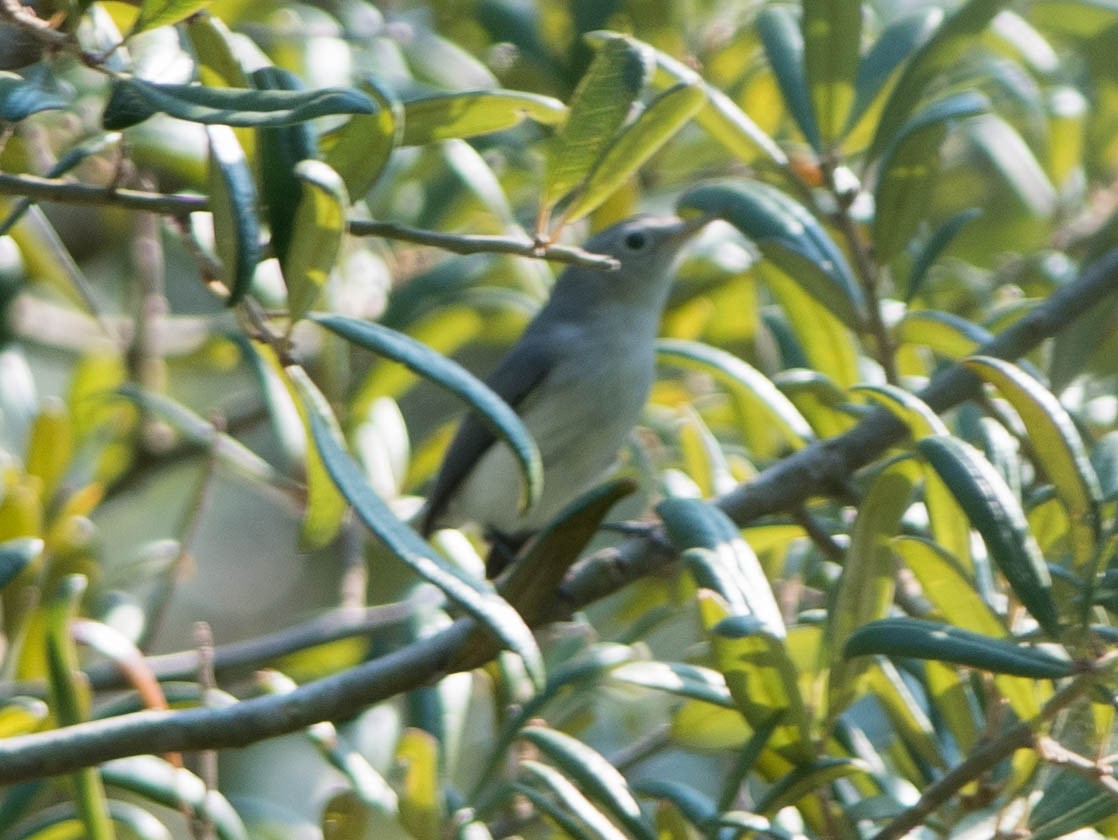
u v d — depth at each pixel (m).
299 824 8.65
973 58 11.08
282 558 15.06
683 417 8.88
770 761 6.30
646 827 5.93
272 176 5.16
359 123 5.34
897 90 7.71
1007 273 10.77
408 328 9.93
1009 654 5.00
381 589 11.89
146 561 9.45
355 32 10.09
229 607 14.76
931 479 6.05
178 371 12.22
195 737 5.79
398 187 10.55
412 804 6.12
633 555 7.35
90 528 8.45
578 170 5.27
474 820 6.39
